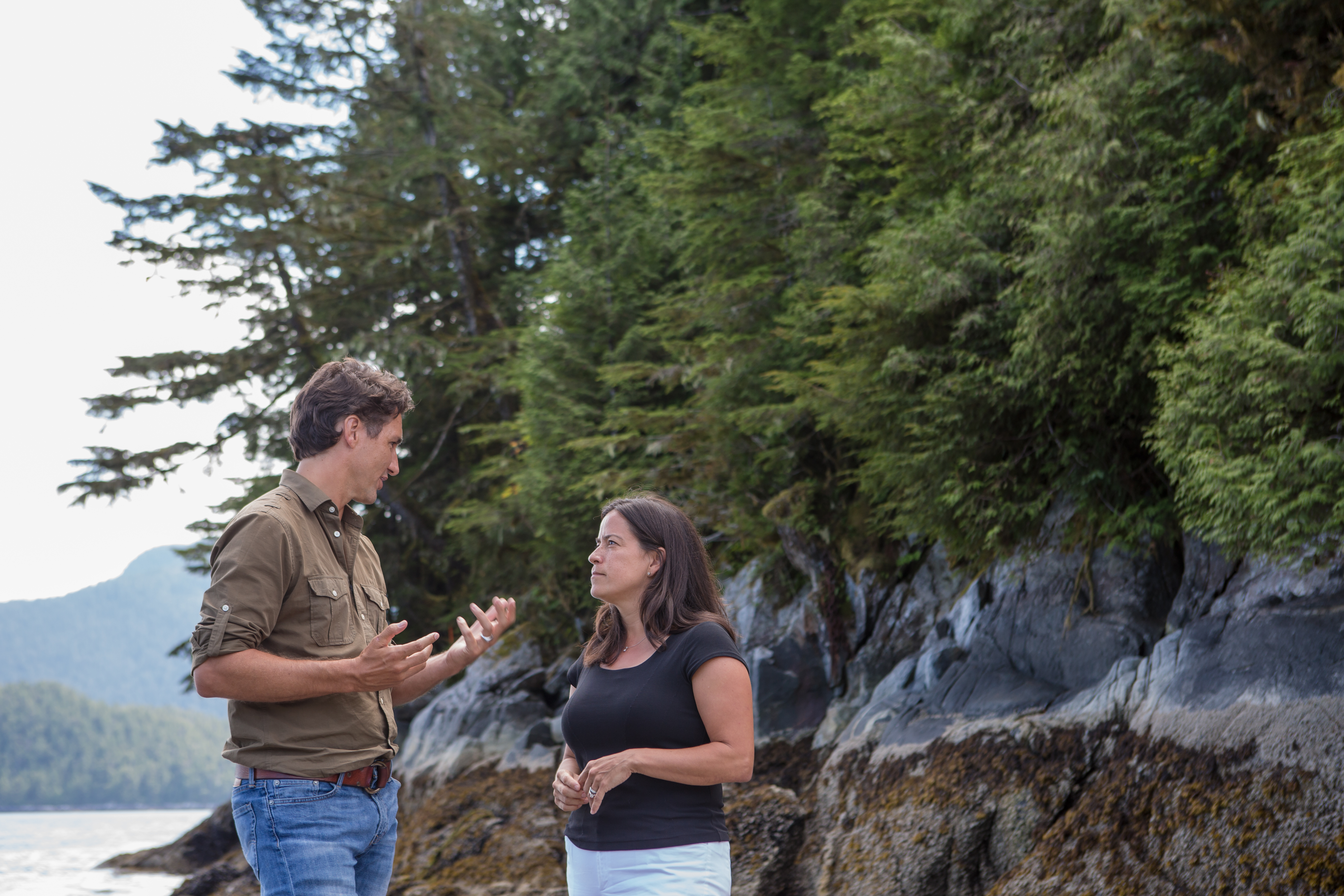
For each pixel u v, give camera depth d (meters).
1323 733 4.02
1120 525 6.12
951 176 7.69
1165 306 5.36
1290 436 4.20
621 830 2.48
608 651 2.76
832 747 7.57
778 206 9.98
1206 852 4.12
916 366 6.53
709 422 9.26
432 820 9.39
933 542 8.07
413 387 16.92
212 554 2.40
